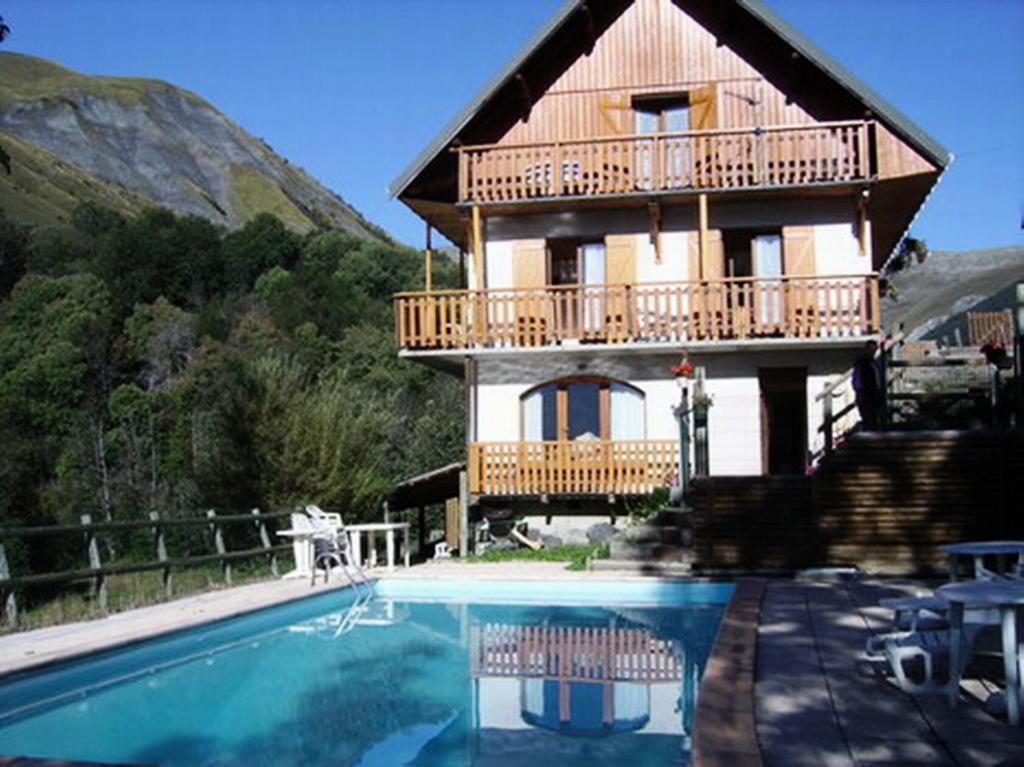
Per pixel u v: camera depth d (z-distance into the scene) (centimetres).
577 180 2120
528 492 2081
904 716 599
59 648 907
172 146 16962
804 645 822
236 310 6344
